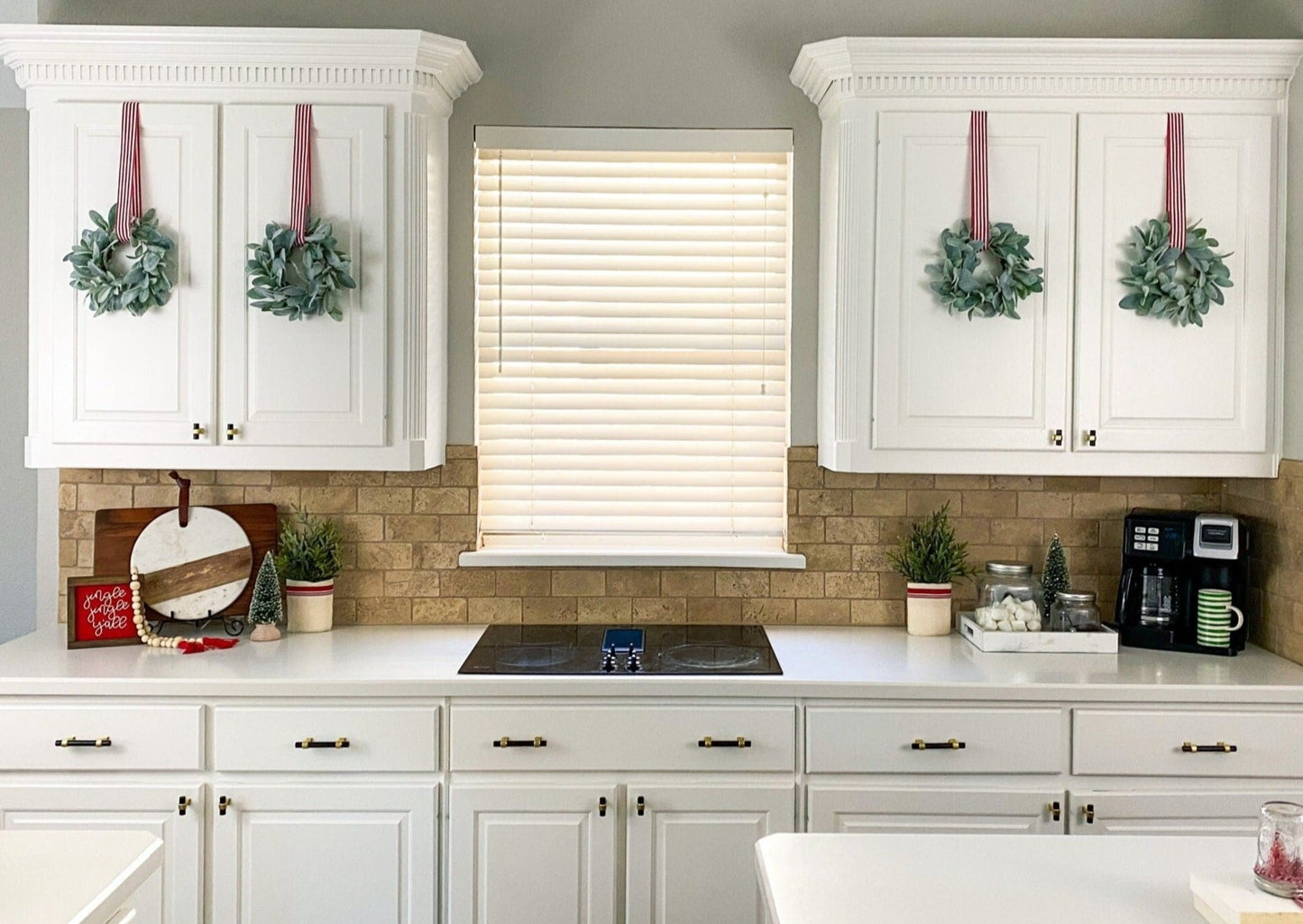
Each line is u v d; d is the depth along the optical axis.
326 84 2.58
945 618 2.84
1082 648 2.58
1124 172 2.60
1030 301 2.62
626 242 3.03
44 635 2.80
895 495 2.96
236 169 2.58
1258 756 2.39
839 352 2.65
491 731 2.39
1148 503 2.96
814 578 2.97
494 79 2.93
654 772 2.41
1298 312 2.57
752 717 2.40
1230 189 2.61
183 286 2.59
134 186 2.57
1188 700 2.40
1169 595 2.78
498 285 3.02
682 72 2.93
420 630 2.88
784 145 2.93
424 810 2.39
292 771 2.39
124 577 2.69
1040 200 2.61
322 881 2.39
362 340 2.60
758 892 2.41
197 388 2.60
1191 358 2.62
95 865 1.40
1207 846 1.58
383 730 2.38
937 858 1.53
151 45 2.54
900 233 2.61
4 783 2.37
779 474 3.06
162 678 2.37
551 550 2.99
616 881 2.41
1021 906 1.37
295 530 2.94
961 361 2.62
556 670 2.46
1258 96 2.60
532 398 3.04
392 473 2.94
